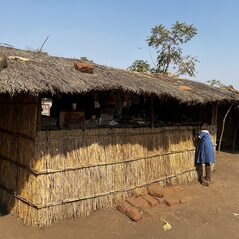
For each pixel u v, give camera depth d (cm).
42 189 639
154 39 2091
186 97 870
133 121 865
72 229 647
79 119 725
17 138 695
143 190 834
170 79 1178
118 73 850
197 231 703
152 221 717
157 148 888
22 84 546
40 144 638
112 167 758
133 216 708
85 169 705
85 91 614
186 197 860
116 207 752
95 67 846
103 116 787
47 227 642
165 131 920
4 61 597
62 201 666
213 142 1171
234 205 878
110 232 655
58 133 661
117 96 855
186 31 2058
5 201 728
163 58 2088
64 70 695
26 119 663
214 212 812
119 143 776
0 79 544
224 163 1343
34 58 784
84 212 702
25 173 669
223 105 1570
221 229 728
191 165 1030
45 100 842
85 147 705
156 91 766
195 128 1054
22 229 634
